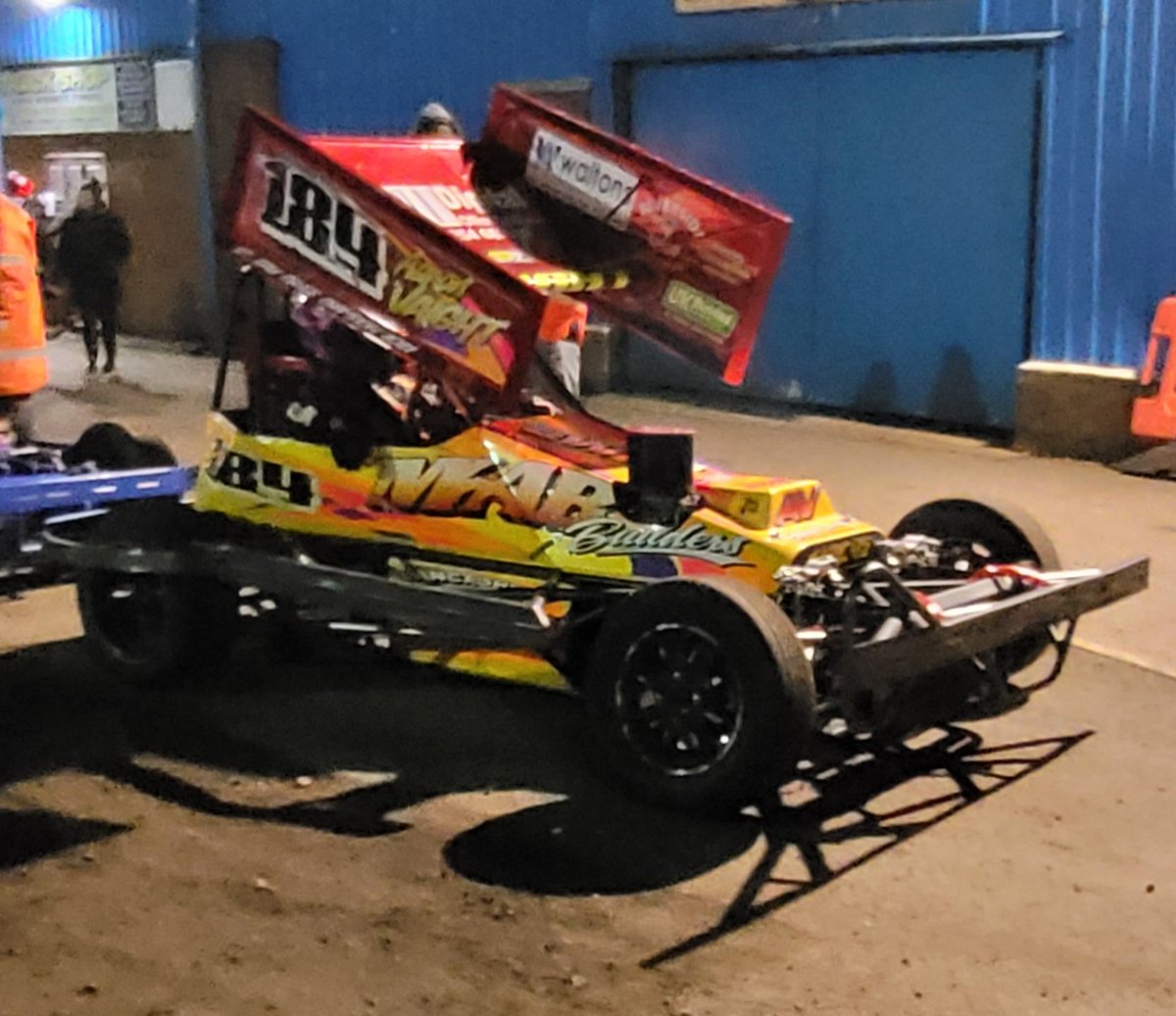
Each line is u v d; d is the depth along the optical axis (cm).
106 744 573
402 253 533
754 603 473
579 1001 397
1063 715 595
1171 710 600
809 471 1030
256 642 682
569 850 482
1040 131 1086
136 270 1775
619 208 638
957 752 559
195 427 1196
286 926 438
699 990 403
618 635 494
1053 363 1099
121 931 437
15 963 420
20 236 712
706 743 489
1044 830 495
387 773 543
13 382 718
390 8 1500
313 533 603
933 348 1184
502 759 554
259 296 627
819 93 1212
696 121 1296
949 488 976
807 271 1250
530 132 663
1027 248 1114
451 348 531
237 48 1623
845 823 500
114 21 1744
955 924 436
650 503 536
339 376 600
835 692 473
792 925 435
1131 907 446
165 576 615
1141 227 1050
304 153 550
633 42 1311
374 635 587
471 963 417
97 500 648
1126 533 858
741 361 616
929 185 1162
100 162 1792
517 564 556
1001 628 507
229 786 535
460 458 571
